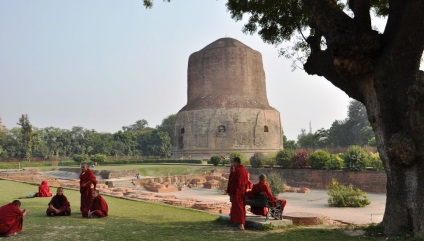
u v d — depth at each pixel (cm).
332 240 818
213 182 3322
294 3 1209
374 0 1230
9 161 7719
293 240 817
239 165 978
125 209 1330
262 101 5712
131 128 13025
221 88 5488
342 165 3167
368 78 897
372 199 2444
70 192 1970
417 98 795
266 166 3906
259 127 5291
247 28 1327
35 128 9200
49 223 1035
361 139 8475
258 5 1227
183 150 5447
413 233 809
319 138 9500
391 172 862
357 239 828
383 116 867
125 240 816
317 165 3334
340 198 2078
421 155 807
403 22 794
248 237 848
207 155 5197
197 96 5631
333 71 971
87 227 975
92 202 1155
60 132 9400
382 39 848
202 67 5638
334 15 893
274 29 1284
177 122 5662
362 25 853
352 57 859
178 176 3681
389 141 838
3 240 818
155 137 10038
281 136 5691
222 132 5216
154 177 3753
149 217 1148
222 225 1005
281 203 1005
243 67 5578
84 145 9512
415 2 764
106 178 3919
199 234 881
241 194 955
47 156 8712
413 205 815
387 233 862
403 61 816
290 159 3628
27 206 1405
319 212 1861
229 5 1277
